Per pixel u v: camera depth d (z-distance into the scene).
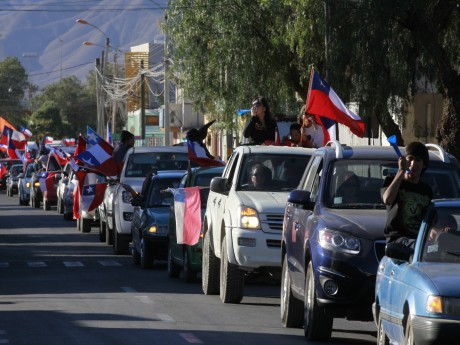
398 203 17.88
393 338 16.42
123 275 34.75
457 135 45.47
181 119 129.50
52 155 81.31
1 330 21.83
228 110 57.16
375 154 21.56
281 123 57.41
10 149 98.81
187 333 21.38
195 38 56.66
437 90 52.91
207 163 36.41
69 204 67.94
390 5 43.47
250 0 54.66
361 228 19.59
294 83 56.12
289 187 27.36
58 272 36.00
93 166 44.62
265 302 27.20
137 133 165.62
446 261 15.96
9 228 61.06
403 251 16.11
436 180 20.91
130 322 23.05
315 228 20.17
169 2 57.72
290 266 22.17
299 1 49.81
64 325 22.56
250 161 27.77
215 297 28.20
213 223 28.33
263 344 19.97
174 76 60.59
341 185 21.03
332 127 33.25
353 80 46.22
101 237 50.62
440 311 14.64
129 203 42.78
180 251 32.59
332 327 22.17
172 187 37.84
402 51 44.88
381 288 17.20
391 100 46.47
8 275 35.06
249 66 55.03
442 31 47.97
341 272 19.36
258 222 25.91
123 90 153.50
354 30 44.75
